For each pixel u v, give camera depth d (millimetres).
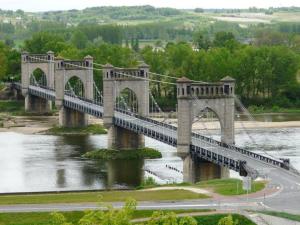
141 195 166375
